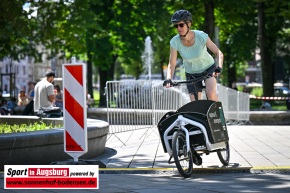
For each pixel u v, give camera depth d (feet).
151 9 209.77
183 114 41.22
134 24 210.79
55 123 65.82
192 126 41.70
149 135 74.64
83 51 202.18
